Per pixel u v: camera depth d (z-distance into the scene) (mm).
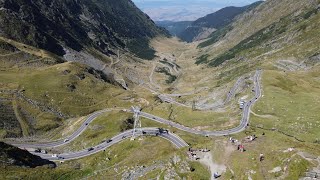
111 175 154625
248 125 195750
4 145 180000
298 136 173250
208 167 114625
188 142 183250
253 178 101500
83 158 196000
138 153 173250
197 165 117000
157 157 152250
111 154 188875
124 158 175375
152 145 180750
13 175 162750
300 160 98562
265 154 109875
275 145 115688
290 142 117062
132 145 188625
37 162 188500
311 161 98188
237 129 192750
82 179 159875
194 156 120750
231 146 121562
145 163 145125
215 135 193375
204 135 197000
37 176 167875
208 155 120875
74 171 176375
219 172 111188
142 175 132875
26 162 181250
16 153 181375
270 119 198250
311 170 95625
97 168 178000
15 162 174125
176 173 117062
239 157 113312
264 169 103312
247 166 106875
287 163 100375
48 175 170000
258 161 107312
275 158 105500
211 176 110125
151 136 193250
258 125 194000
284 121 191500
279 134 167625
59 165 190500
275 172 100500
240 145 118688
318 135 171375
